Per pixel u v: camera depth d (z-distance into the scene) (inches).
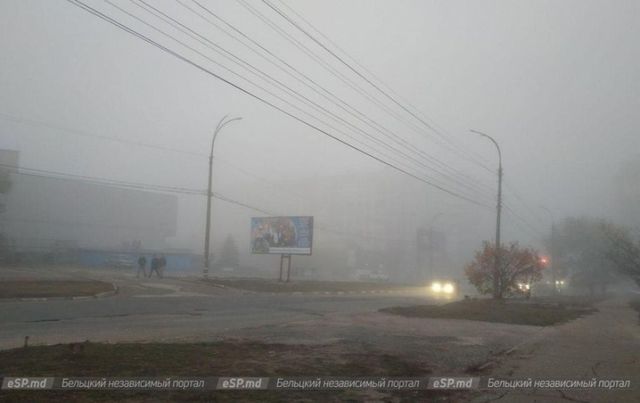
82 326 572.4
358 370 375.2
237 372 346.0
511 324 757.3
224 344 456.8
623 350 536.1
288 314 797.9
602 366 438.9
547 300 1540.4
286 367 371.2
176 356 384.5
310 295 1314.0
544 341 593.0
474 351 494.3
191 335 522.3
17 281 1055.0
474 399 318.7
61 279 1179.9
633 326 803.4
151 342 451.8
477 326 708.0
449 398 318.7
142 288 1121.4
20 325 561.3
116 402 265.6
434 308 956.0
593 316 977.5
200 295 1087.6
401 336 570.9
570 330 717.3
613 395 338.0
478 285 1437.0
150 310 768.3
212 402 277.9
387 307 981.2
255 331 567.5
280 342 487.2
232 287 1307.8
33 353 366.9
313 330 587.5
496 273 1390.3
